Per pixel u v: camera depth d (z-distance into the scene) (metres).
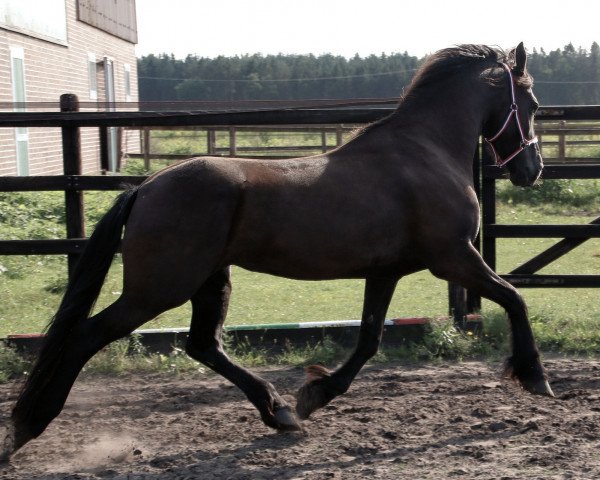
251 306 8.95
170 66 95.75
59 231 12.00
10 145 14.95
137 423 5.23
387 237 4.82
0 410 5.45
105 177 6.85
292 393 5.87
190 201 4.40
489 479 4.10
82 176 6.85
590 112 7.12
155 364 6.57
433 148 5.14
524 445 4.61
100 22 22.64
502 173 7.16
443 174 5.02
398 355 6.79
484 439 4.77
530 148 5.64
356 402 5.54
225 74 92.75
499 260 11.41
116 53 25.16
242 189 4.47
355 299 9.35
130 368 6.55
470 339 6.89
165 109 7.14
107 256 4.50
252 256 4.62
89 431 5.07
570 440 4.63
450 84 5.37
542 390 5.04
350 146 4.97
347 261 4.74
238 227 4.50
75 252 6.91
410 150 5.04
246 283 10.42
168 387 6.04
